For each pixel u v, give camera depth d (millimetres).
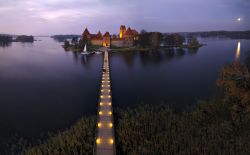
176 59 142125
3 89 77000
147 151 37250
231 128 43656
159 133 43031
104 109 51219
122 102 62188
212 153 36438
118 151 37188
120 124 45969
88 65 123188
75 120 51750
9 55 181000
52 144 40438
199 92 69688
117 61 136625
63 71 106938
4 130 47875
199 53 173250
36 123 50719
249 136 40250
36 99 66438
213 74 94312
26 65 126438
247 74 42406
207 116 49938
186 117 50250
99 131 41719
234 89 42812
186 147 38312
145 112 53156
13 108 59625
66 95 69938
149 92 71062
